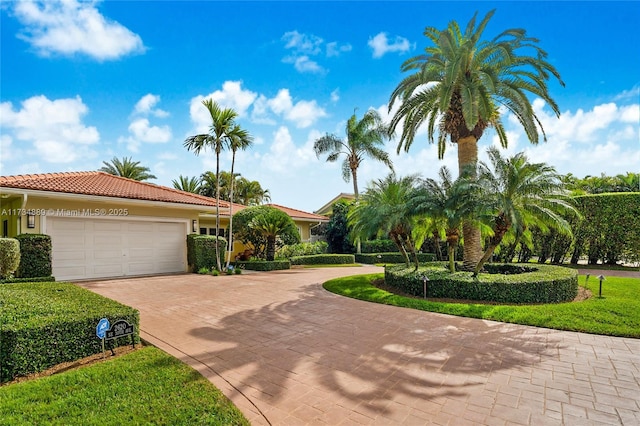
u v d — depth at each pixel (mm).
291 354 5199
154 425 3072
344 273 15875
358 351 5363
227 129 15789
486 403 3699
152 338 5859
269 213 17812
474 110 11219
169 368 4375
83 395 3578
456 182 10047
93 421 3084
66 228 12047
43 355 4383
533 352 5336
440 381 4258
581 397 3836
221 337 5984
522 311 7613
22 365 4176
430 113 14227
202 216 18469
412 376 4414
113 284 11500
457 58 11211
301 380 4270
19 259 9008
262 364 4785
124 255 13508
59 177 13852
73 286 7301
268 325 6809
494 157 9430
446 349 5480
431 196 10234
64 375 4074
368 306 8609
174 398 3576
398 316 7617
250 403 3676
